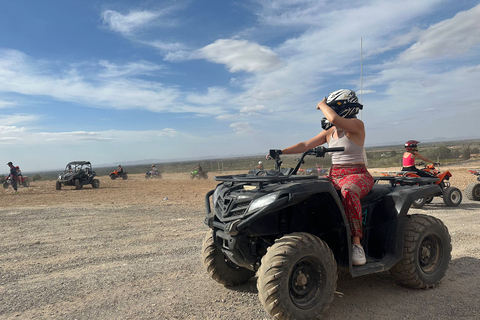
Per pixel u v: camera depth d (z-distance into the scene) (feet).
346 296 12.75
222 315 11.23
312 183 10.64
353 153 12.72
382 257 12.98
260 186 10.88
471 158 163.63
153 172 111.04
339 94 12.66
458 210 32.04
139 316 11.23
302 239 10.38
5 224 28.22
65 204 42.11
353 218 11.85
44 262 17.47
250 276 14.05
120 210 34.99
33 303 12.39
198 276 15.08
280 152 12.53
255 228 11.18
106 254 18.79
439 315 11.05
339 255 11.70
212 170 150.10
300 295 10.47
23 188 76.33
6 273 15.79
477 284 13.57
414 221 13.33
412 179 14.30
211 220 11.78
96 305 12.14
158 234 23.52
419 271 12.91
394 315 11.14
